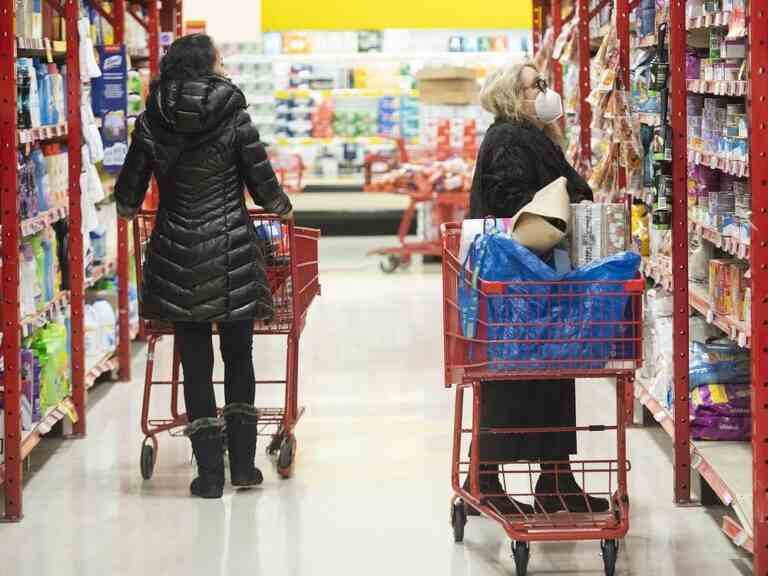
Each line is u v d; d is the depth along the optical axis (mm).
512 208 6762
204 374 7637
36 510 7387
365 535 6898
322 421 9617
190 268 7340
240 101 7430
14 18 6996
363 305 15195
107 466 8320
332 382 11055
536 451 6848
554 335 5969
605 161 9102
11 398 7145
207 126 7277
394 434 9195
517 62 6941
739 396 7457
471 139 19344
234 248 7387
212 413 7637
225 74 7621
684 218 7227
